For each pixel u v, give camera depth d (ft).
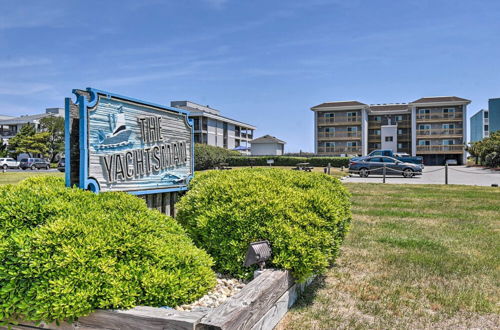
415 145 173.99
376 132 190.60
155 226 11.15
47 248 8.63
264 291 10.16
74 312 8.07
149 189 16.99
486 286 14.60
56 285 8.11
